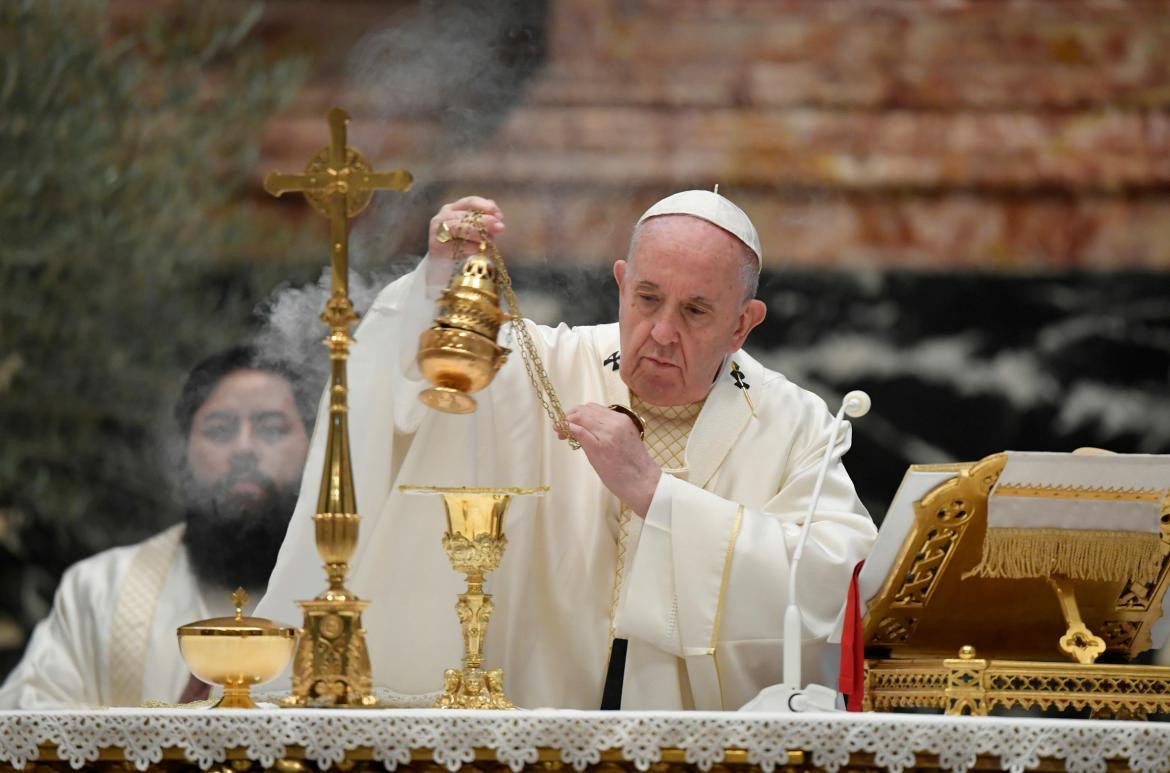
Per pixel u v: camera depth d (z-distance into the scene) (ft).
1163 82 77.51
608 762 28.63
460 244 39.29
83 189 81.56
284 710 28.35
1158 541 36.17
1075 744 28.71
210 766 28.37
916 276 77.10
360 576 41.78
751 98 78.69
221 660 31.12
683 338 42.06
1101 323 76.28
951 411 76.28
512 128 79.25
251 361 61.05
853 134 78.18
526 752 27.99
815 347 76.95
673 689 40.86
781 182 78.18
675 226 42.16
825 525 41.81
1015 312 76.64
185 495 60.29
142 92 82.48
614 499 43.88
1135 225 76.79
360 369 41.11
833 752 28.32
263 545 59.62
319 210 33.19
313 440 40.98
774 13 79.00
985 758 28.89
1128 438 75.72
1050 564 35.60
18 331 80.23
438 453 42.68
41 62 82.23
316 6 82.23
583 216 78.69
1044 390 76.02
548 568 43.50
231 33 82.38
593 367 45.93
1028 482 35.19
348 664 31.07
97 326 80.84
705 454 44.34
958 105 77.92
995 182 77.36
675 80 79.10
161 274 81.30
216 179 82.07
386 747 28.02
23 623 79.15
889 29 78.38
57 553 79.61
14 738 28.55
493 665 42.45
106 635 59.52
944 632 37.24
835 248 77.56
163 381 80.69
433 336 33.42
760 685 39.93
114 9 82.89
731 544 39.68
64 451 80.23
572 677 42.86
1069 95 77.56
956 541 35.81
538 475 43.98
